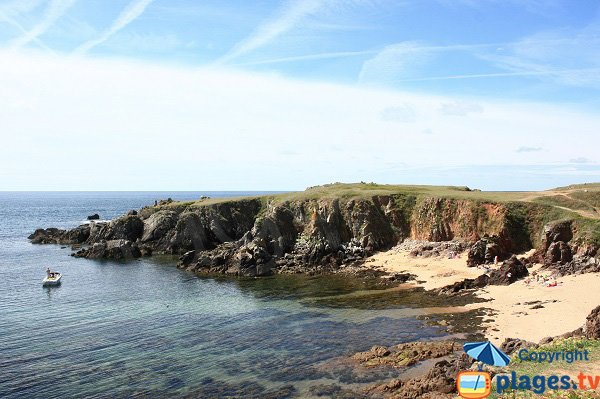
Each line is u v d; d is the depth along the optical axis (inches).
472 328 1866.4
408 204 4028.1
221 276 3253.0
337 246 3747.5
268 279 3122.5
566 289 2242.9
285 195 4749.0
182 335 1937.7
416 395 1256.2
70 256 4247.0
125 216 4820.4
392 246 3801.7
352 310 2263.8
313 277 3152.1
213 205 4594.0
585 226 2812.5
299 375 1502.2
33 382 1485.0
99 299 2583.7
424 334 1846.7
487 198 3639.3
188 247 4323.3
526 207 3376.0
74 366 1612.9
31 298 2610.7
